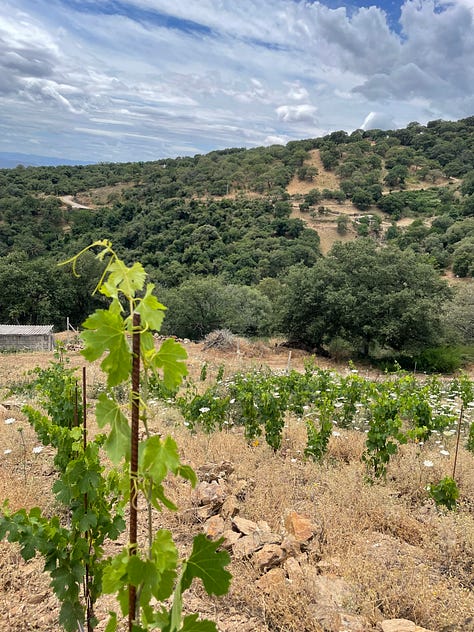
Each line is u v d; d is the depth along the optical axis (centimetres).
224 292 3175
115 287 138
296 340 2633
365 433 789
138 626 143
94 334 131
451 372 2283
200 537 144
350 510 463
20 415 880
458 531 426
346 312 2289
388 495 504
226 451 673
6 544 394
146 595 147
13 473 570
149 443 138
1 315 3634
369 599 323
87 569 277
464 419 902
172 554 142
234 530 434
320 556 392
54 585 253
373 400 812
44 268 3694
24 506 451
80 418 582
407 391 914
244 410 762
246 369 1745
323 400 806
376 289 2317
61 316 3719
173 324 3095
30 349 2422
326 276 2420
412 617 320
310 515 457
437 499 476
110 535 283
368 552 391
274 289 3938
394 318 2267
